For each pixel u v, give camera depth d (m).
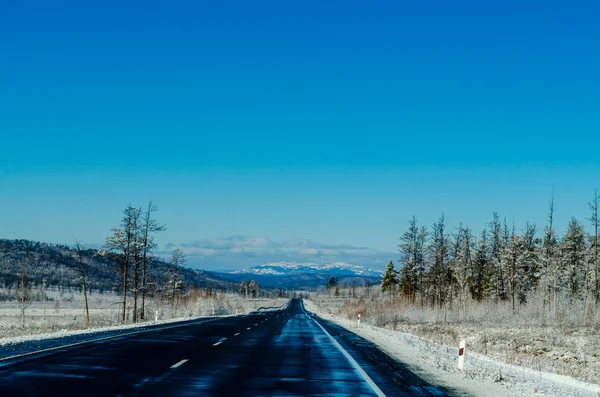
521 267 72.38
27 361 13.18
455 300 66.25
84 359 13.97
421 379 13.12
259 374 12.53
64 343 18.72
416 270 77.06
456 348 27.28
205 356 16.03
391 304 74.12
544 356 26.11
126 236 54.97
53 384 9.85
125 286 53.62
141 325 35.28
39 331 34.00
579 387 15.29
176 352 16.88
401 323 52.56
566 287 66.25
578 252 72.25
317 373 13.13
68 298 153.00
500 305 57.03
